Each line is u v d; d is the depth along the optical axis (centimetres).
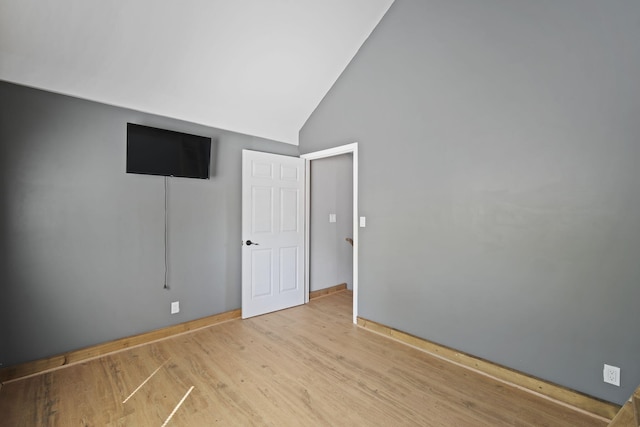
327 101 368
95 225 258
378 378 229
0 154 218
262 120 365
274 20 274
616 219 184
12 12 199
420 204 280
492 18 233
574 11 196
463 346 252
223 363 249
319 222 438
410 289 288
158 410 190
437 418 186
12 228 223
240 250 356
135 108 276
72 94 244
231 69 297
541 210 212
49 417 183
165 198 298
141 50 249
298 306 395
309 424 180
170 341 290
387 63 305
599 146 189
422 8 277
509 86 225
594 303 192
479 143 241
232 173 348
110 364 246
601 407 188
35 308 232
